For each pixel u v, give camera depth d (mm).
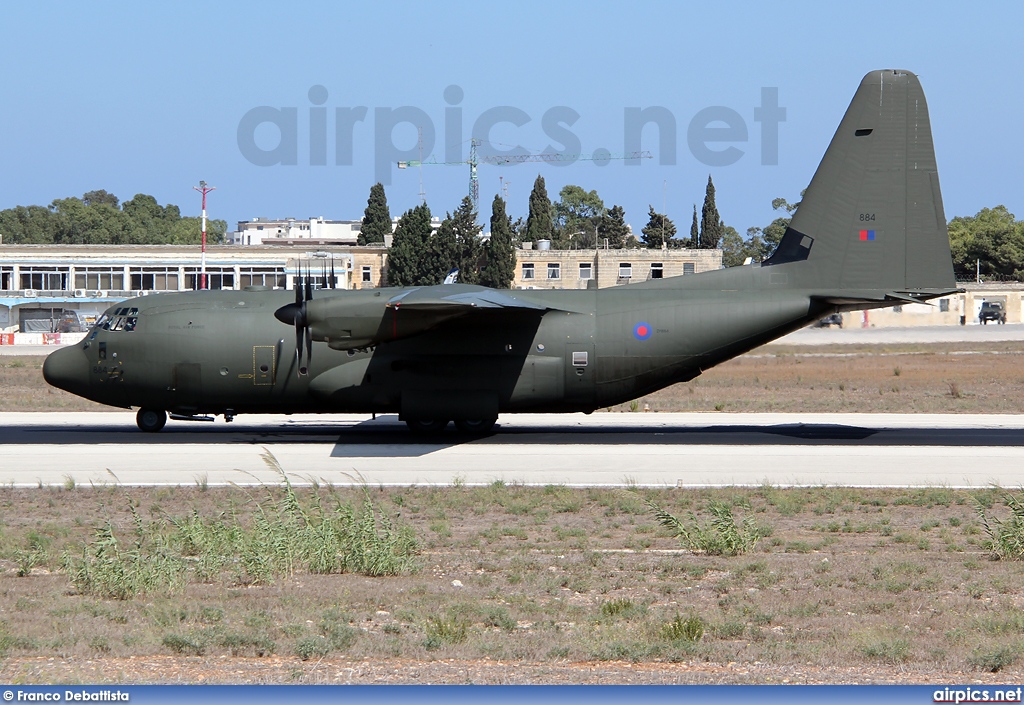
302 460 83375
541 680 33188
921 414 121688
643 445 92062
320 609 42031
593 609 42781
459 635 37719
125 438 96312
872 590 46062
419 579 48500
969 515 63906
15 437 96938
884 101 91875
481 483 73875
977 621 40281
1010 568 50438
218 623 39688
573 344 91812
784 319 92625
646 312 92438
